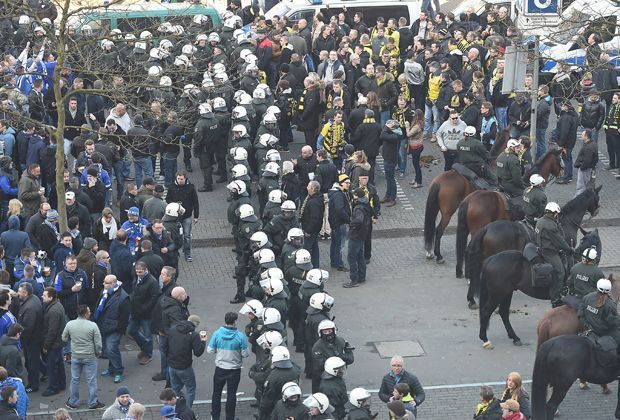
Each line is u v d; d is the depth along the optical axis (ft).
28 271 163.63
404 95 241.55
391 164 224.74
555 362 143.43
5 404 134.21
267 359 144.05
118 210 222.89
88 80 231.91
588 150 222.69
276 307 157.99
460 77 260.21
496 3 296.92
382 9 296.71
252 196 225.97
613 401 157.99
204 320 183.42
